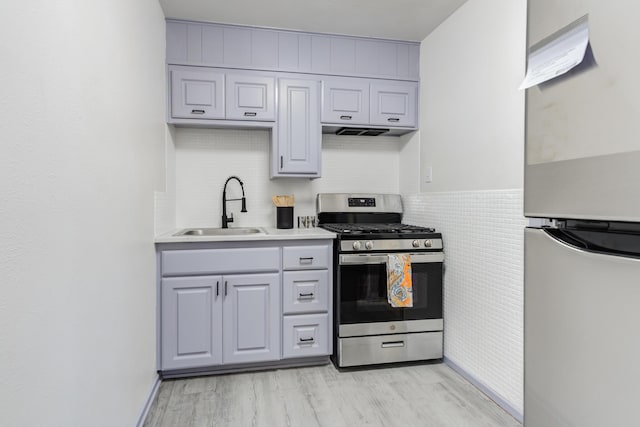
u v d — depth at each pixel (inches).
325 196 120.3
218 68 103.0
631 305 21.2
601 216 22.9
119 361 58.7
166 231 99.7
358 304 95.5
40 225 35.4
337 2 92.5
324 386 87.1
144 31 75.8
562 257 26.3
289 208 112.1
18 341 31.7
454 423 72.7
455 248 96.0
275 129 106.7
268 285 94.0
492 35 82.0
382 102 113.5
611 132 22.0
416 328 98.3
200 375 92.4
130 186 65.3
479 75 86.5
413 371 95.5
